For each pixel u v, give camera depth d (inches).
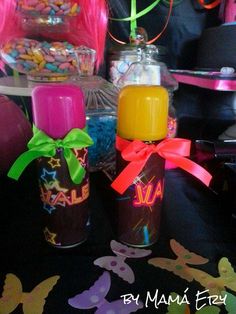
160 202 9.4
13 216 11.1
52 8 14.8
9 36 15.7
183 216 11.3
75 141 8.3
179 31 19.5
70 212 8.9
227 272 8.4
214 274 8.3
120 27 18.8
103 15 16.9
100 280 8.0
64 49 15.2
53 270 8.4
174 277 8.2
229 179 10.9
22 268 8.5
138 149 8.3
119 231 9.6
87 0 16.3
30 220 10.9
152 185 8.8
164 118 8.5
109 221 10.8
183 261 8.8
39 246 9.4
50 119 8.2
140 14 18.4
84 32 16.9
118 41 19.0
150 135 8.4
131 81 14.0
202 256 9.0
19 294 7.6
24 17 15.3
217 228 10.6
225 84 14.3
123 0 18.2
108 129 13.8
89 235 10.0
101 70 19.2
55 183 8.6
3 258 8.8
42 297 7.5
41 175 8.8
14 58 15.3
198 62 18.4
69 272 8.3
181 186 13.6
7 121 12.3
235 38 15.7
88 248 9.3
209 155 12.5
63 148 8.3
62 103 8.1
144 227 9.2
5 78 18.3
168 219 11.0
